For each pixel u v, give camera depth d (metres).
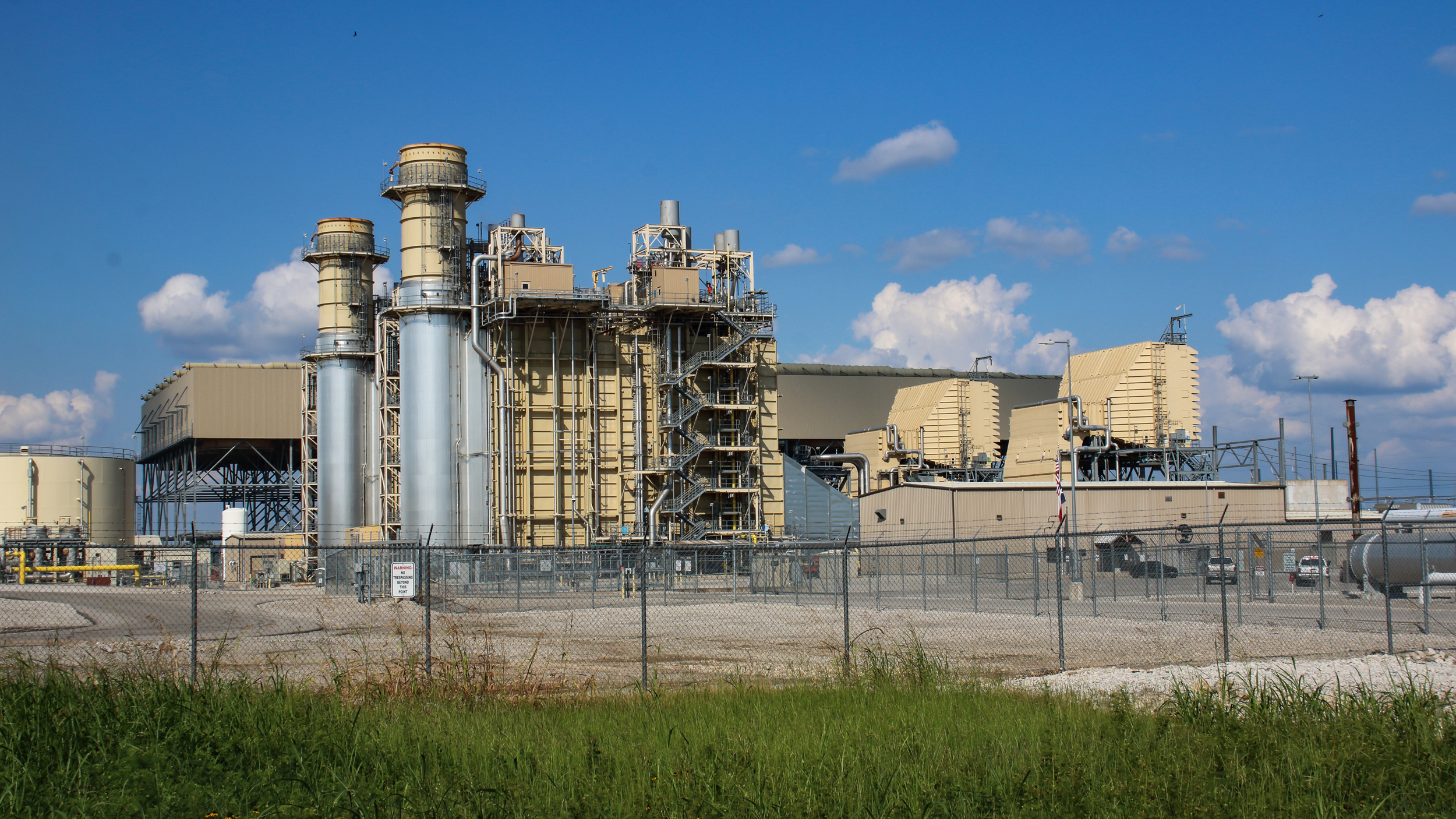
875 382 137.50
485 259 87.19
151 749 12.91
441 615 35.94
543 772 12.66
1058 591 24.47
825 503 94.69
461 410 87.81
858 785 11.91
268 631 34.50
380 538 90.31
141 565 78.06
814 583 63.69
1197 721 14.92
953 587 59.00
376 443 99.12
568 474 88.62
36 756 12.80
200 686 17.11
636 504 89.50
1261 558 64.69
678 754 13.54
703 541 89.75
